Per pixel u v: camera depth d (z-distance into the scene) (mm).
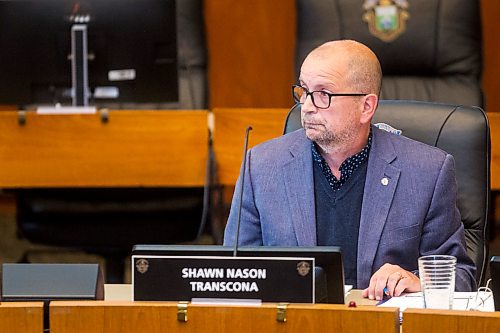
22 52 9312
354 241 6094
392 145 6199
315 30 9859
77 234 9609
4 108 12414
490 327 4055
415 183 6105
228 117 8766
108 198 9555
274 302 4418
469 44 9891
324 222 6125
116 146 8891
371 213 6059
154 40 9258
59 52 9289
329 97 5922
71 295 4586
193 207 9562
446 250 6098
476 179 6520
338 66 5938
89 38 9258
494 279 4602
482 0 12812
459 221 6215
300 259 4414
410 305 5316
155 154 8883
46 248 12445
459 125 6559
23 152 8898
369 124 6129
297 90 6070
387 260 6023
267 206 6160
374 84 6020
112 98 9367
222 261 4461
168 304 4352
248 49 13250
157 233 9602
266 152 6305
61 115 8867
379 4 9844
